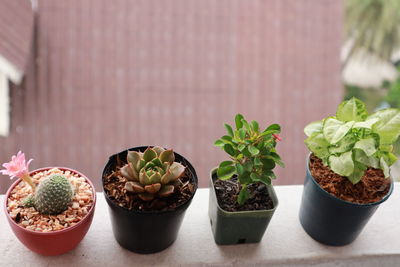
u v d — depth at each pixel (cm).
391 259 127
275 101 389
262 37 397
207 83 383
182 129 375
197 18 392
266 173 111
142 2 386
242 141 109
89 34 377
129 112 372
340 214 113
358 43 934
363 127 104
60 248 109
